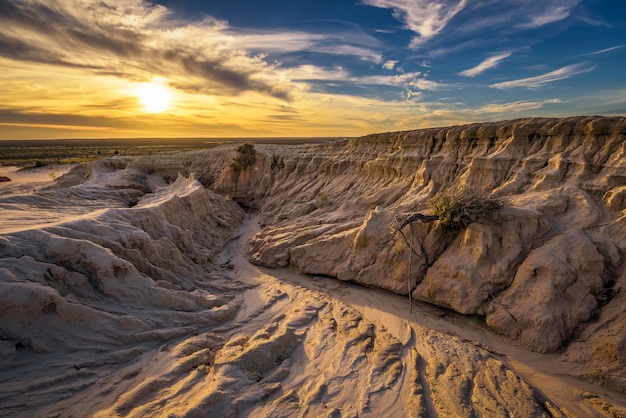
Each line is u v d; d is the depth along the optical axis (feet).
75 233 47.21
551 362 38.14
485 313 46.32
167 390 32.04
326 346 42.50
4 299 33.24
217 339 42.57
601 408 31.86
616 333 36.94
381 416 31.37
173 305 46.98
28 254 40.70
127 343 38.70
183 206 82.02
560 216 51.49
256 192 139.64
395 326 47.75
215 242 86.22
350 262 63.41
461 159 76.28
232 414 29.73
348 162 113.91
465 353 40.50
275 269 72.13
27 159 333.62
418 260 56.34
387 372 37.45
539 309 42.06
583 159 56.75
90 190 101.30
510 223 51.39
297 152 145.79
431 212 58.75
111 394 31.65
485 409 31.58
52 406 29.55
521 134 67.31
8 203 69.41
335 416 30.89
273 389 33.94
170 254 58.95
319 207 98.89
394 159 92.17
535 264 45.27
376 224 64.08
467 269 49.78
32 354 33.53
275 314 51.49
